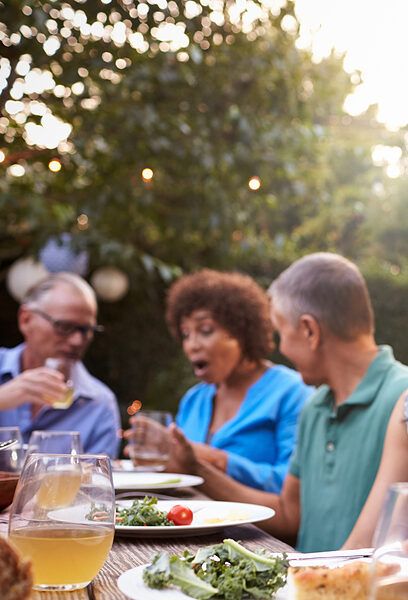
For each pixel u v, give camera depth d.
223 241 7.15
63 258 7.17
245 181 6.73
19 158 5.68
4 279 8.89
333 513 2.28
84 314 3.75
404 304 8.62
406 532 0.87
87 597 1.21
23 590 0.95
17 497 1.25
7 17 4.43
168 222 6.86
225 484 2.50
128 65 5.68
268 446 3.28
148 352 8.98
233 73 6.50
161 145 6.00
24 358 3.84
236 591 1.19
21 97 4.84
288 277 2.44
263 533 1.78
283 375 3.40
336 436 2.33
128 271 7.75
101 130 5.95
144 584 1.21
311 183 7.71
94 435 3.66
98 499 1.25
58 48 4.85
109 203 6.42
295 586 1.08
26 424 3.59
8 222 6.69
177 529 1.67
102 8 4.73
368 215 13.90
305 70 7.20
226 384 3.50
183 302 3.46
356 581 1.07
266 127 6.61
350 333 2.34
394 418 2.08
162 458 2.70
